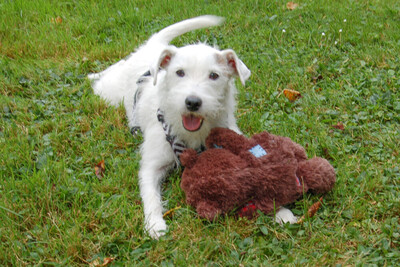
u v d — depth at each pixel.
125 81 1.83
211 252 1.36
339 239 1.39
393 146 1.64
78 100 1.83
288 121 1.74
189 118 1.48
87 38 2.17
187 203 1.44
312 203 1.48
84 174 1.55
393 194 1.50
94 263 1.35
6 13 2.29
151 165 1.57
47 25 2.24
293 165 1.43
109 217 1.43
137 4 2.51
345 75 1.94
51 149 1.62
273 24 2.24
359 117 1.75
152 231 1.41
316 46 2.09
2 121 1.74
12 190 1.48
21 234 1.40
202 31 2.19
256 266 1.33
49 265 1.35
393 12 2.35
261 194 1.42
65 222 1.41
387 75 1.93
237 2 2.48
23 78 1.92
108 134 1.70
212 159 1.42
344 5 2.46
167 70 1.53
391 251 1.37
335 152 1.62
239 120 1.75
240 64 1.53
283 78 1.95
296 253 1.37
